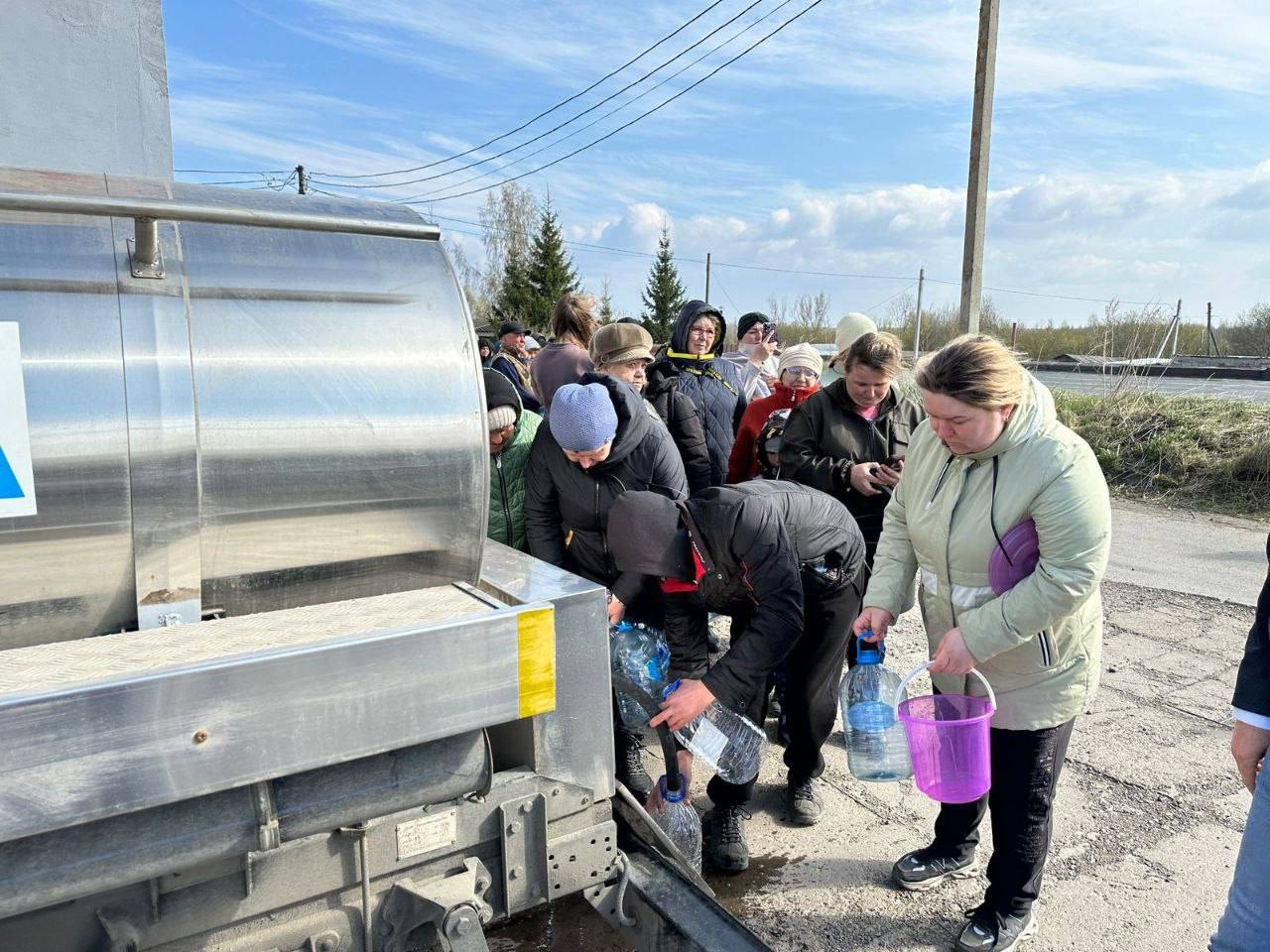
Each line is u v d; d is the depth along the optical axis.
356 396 1.38
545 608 1.34
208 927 1.27
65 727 0.99
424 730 1.24
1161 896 2.57
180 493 1.24
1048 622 1.96
